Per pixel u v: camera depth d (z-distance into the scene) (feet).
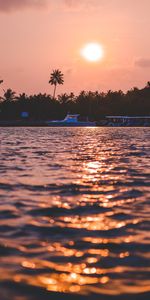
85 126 554.46
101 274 25.61
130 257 28.63
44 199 49.98
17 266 26.68
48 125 570.05
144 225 37.35
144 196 52.54
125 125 635.25
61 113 643.86
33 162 95.55
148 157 112.57
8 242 31.81
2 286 23.62
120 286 23.82
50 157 110.63
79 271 26.05
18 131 389.80
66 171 79.10
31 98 646.74
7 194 53.01
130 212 42.93
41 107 634.43
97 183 63.77
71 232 35.04
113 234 34.42
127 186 60.90
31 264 27.07
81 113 654.94
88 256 28.84
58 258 28.32
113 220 39.40
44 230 35.58
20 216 40.73
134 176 72.13
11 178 67.77
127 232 35.01
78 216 41.09
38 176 70.79
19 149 143.43
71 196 52.44
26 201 48.52
